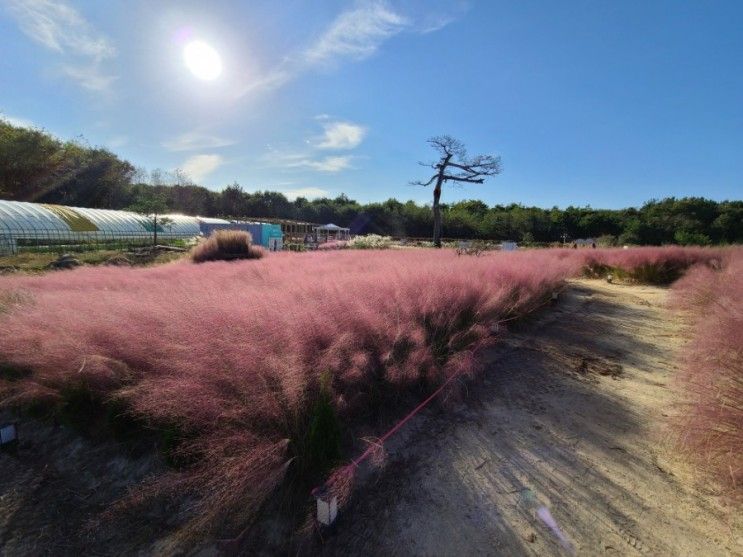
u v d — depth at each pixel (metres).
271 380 2.32
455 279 4.79
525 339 5.05
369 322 3.08
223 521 1.94
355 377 2.67
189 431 2.16
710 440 2.33
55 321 3.31
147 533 1.94
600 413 3.14
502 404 3.27
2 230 16.48
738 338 2.79
